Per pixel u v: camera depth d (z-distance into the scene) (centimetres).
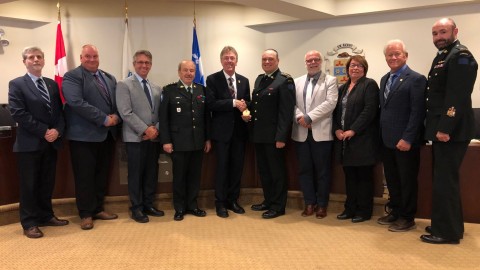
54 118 320
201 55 546
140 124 336
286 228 323
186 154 354
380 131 324
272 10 480
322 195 356
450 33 274
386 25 505
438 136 268
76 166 329
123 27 521
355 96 332
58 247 281
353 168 345
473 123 274
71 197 374
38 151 312
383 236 299
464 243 280
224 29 552
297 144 361
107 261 253
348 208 351
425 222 333
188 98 351
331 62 536
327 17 520
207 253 266
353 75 337
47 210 336
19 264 250
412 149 308
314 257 257
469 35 466
